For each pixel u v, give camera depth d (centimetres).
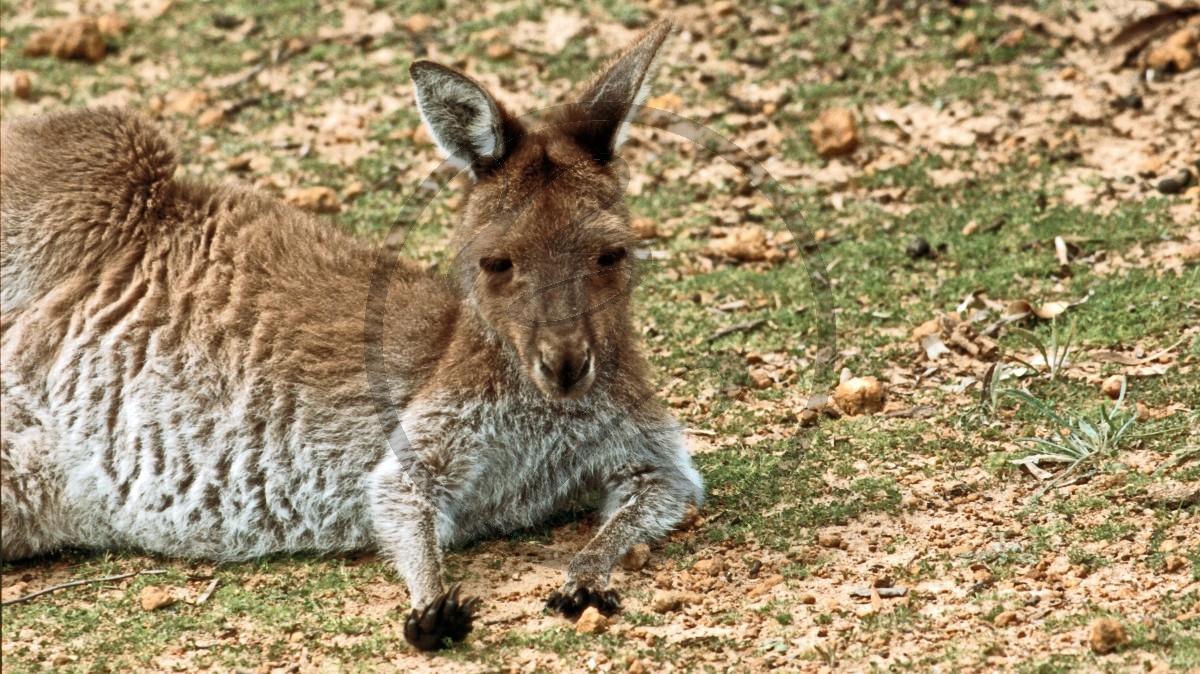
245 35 1969
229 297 1040
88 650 848
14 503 995
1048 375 1119
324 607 902
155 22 2012
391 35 1941
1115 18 1800
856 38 1877
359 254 1106
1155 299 1213
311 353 1021
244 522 1014
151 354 1025
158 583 959
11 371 1020
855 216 1523
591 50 1883
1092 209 1438
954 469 995
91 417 1023
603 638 820
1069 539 870
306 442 1012
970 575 845
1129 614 772
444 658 814
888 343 1235
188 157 1670
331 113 1770
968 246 1398
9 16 2028
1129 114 1617
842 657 768
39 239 1048
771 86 1798
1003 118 1667
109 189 1062
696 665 779
